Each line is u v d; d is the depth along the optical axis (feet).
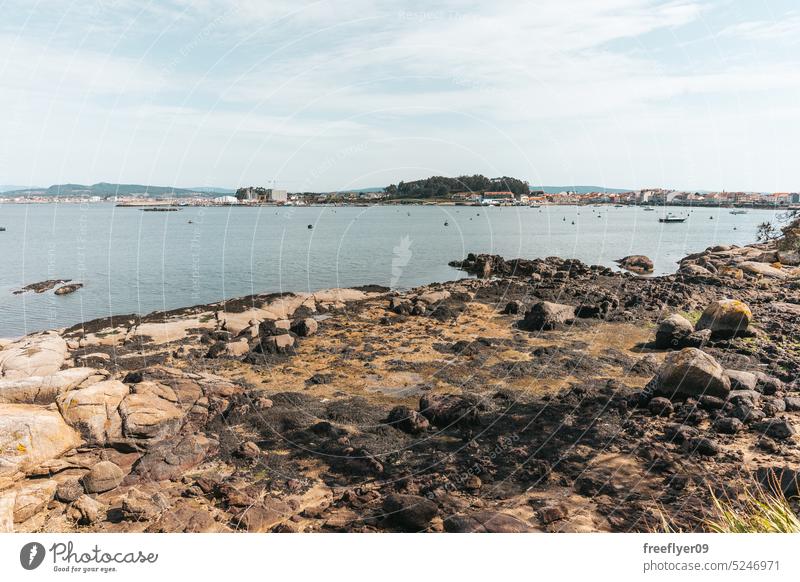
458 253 165.89
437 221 325.62
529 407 37.35
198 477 28.78
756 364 43.34
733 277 87.81
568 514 23.94
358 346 55.06
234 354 51.93
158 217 357.82
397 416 34.99
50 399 33.53
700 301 70.85
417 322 65.72
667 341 51.49
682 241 213.66
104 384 33.32
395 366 48.08
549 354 50.39
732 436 30.94
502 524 22.65
